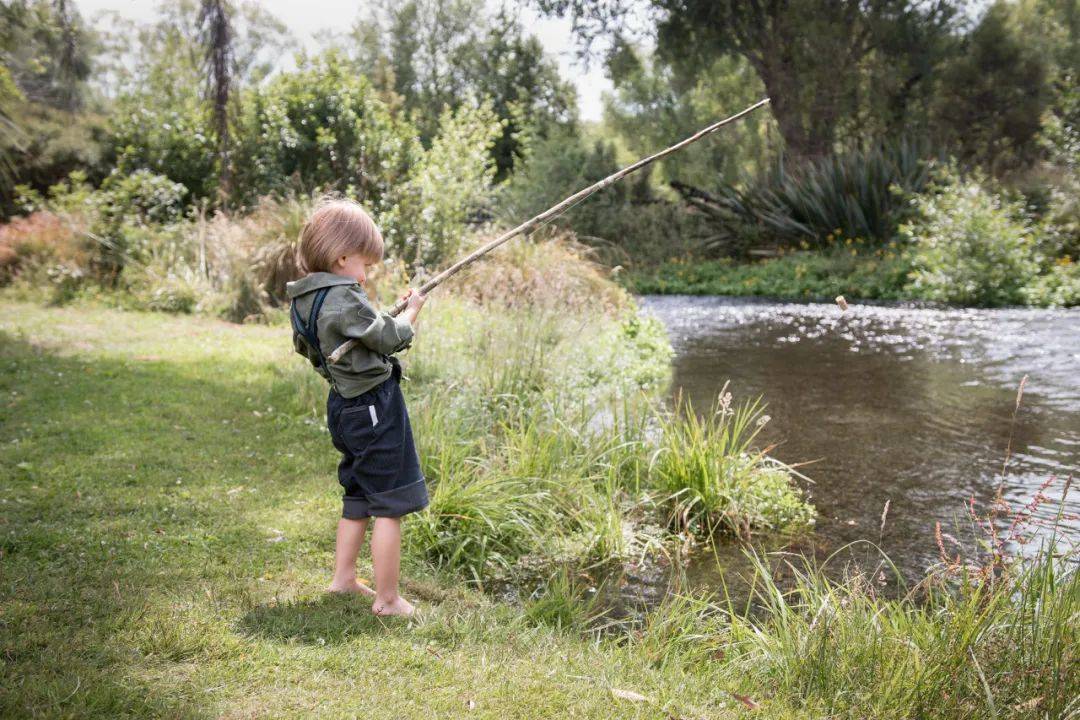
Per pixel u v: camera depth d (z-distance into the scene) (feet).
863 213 60.59
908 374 27.12
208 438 17.84
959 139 89.76
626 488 16.46
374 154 47.88
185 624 8.79
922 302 45.52
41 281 40.68
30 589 9.62
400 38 153.79
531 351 22.90
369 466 9.56
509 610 10.90
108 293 40.19
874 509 15.53
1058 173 60.59
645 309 46.16
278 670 7.95
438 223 42.55
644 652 9.57
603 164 74.28
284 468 16.12
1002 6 90.84
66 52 38.86
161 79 52.54
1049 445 18.98
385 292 31.73
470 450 16.37
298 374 23.17
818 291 51.62
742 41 79.36
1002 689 7.87
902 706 7.91
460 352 24.31
